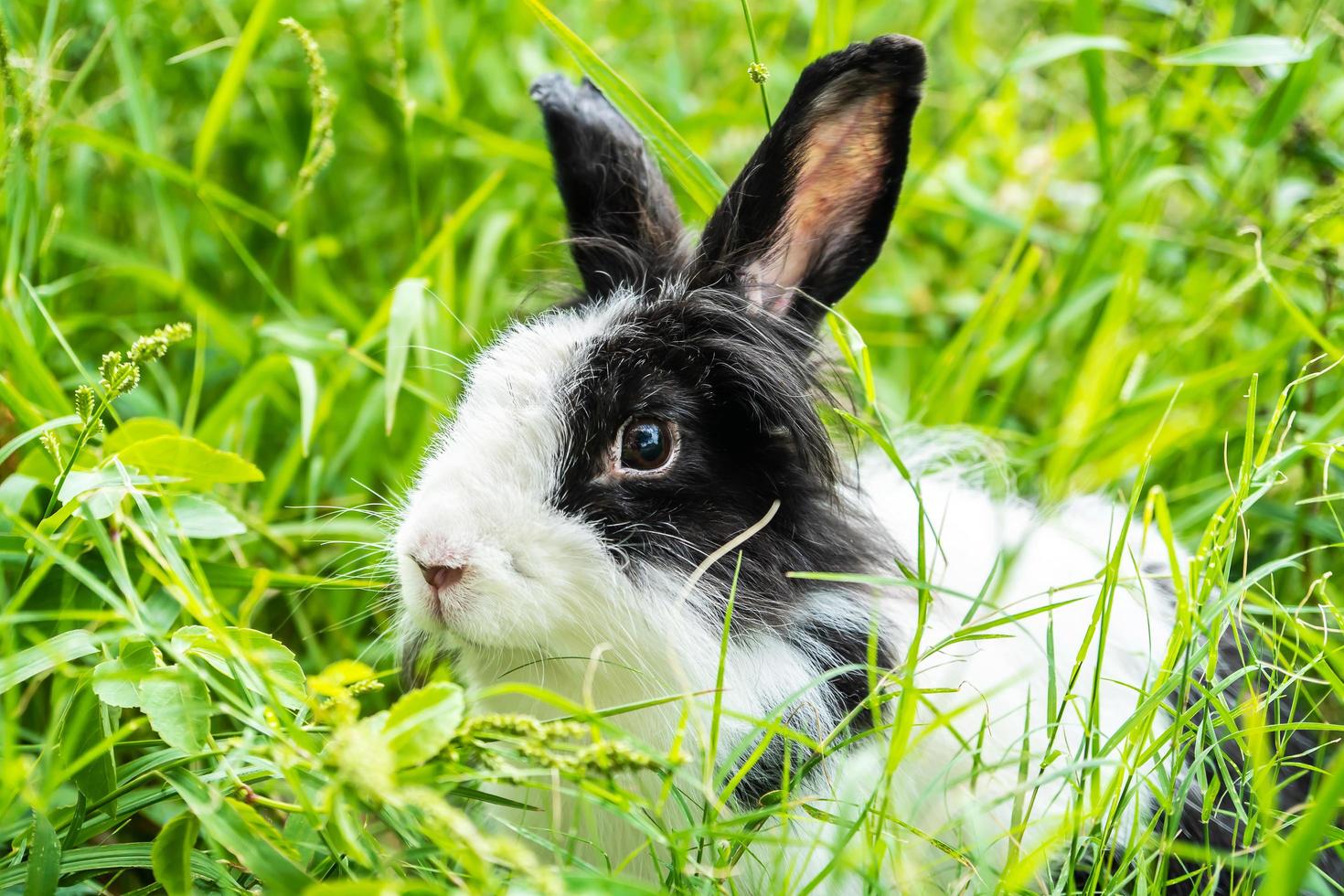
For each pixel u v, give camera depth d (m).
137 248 1.17
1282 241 1.09
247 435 1.05
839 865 0.84
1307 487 1.03
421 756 0.81
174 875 0.84
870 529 0.94
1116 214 1.08
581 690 0.91
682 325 0.92
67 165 1.14
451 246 1.08
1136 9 1.21
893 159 0.94
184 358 1.11
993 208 1.16
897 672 0.90
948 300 1.16
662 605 0.90
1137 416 1.07
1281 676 0.98
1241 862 0.86
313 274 1.11
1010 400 1.14
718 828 0.86
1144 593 0.90
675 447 0.91
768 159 0.93
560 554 0.90
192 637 0.85
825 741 0.87
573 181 0.98
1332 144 1.12
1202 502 1.05
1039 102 1.29
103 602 0.91
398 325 0.98
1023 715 0.94
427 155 1.18
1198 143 1.14
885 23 1.25
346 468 1.08
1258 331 1.12
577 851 0.92
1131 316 1.13
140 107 1.08
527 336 0.94
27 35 1.09
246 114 1.20
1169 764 0.93
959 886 0.89
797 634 0.92
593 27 1.23
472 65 1.16
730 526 0.91
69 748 0.86
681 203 1.12
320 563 1.03
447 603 0.89
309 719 0.88
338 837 0.84
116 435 0.92
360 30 1.20
